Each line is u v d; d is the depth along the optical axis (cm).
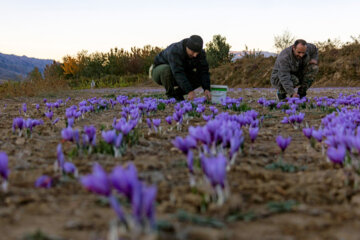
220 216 181
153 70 878
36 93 1469
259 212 187
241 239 156
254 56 3083
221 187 186
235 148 265
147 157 308
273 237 158
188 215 175
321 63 2534
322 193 216
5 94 1327
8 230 161
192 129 259
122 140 329
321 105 719
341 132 288
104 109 760
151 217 141
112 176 138
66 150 336
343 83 2259
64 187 225
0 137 405
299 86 886
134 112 462
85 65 3981
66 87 1980
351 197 211
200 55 757
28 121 408
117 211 145
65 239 151
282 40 2939
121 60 3906
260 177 252
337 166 274
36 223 170
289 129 479
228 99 733
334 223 174
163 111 707
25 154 323
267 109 764
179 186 223
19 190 217
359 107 678
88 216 178
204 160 210
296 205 196
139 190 138
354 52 2516
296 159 315
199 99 772
